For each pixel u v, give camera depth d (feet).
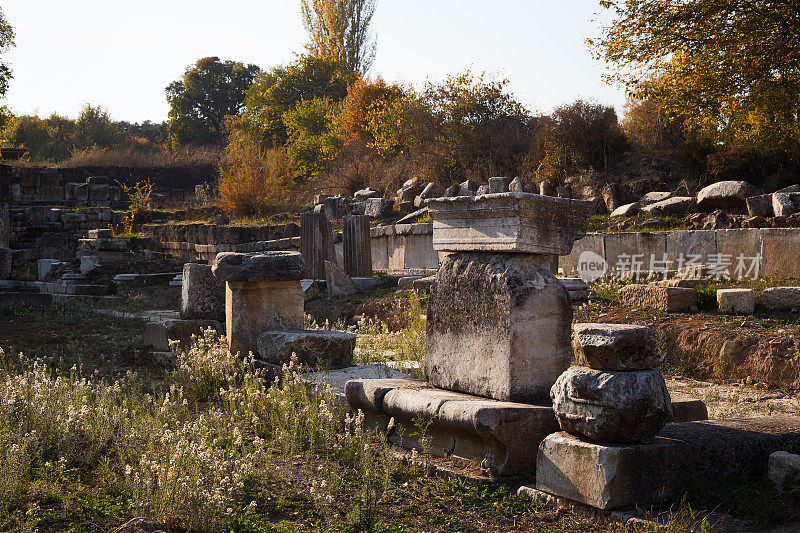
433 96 85.20
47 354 31.63
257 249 68.49
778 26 52.34
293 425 18.60
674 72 56.54
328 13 153.17
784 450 15.83
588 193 64.34
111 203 107.65
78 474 15.56
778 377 28.27
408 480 15.72
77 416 17.60
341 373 23.58
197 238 76.95
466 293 17.89
